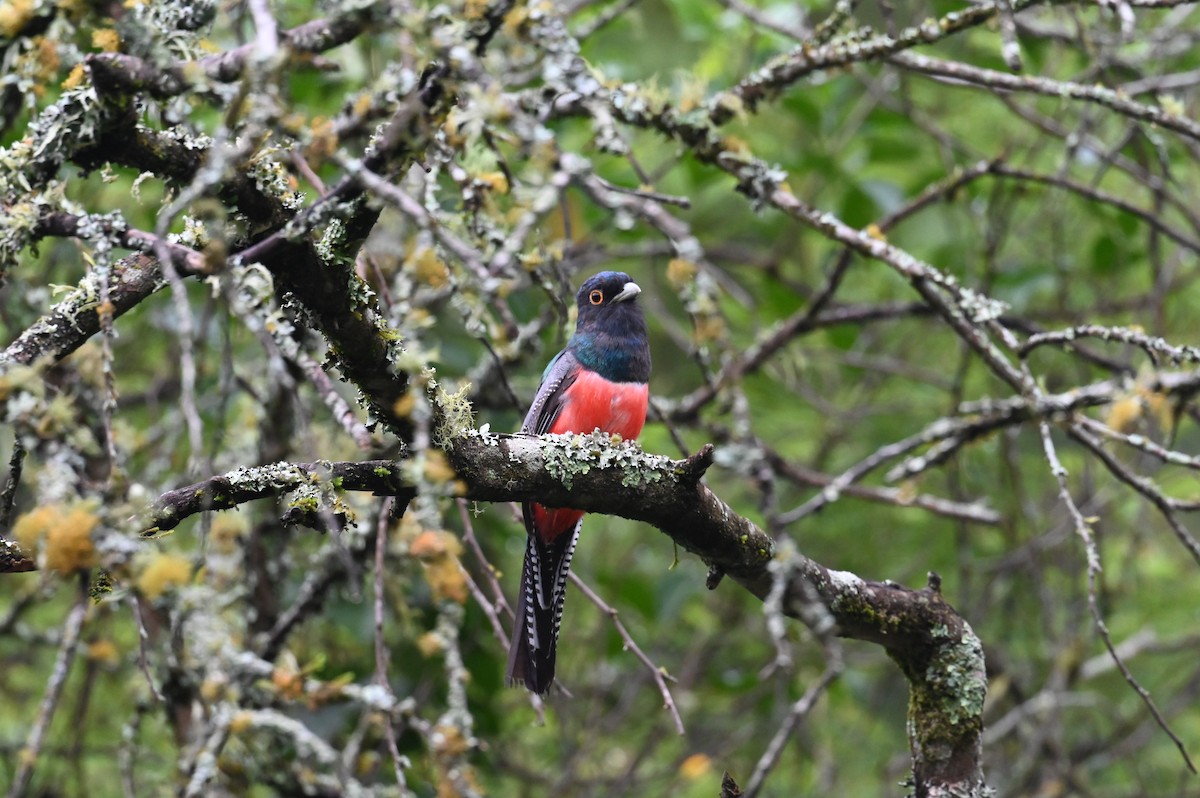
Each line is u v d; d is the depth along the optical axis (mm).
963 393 14297
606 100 8562
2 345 11289
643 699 16953
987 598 14906
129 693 11727
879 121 14203
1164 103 9641
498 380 11766
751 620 16375
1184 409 10984
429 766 9539
